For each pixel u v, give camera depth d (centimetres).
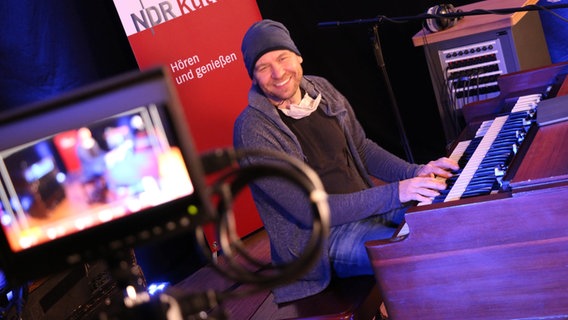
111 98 108
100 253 115
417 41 420
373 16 490
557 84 310
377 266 231
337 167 305
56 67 445
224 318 112
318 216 101
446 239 220
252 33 291
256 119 289
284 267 105
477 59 409
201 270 457
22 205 114
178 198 111
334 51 502
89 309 301
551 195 204
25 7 434
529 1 411
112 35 457
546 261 212
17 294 267
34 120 111
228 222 109
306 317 269
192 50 444
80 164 113
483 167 260
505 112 314
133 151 110
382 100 509
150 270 474
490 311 223
